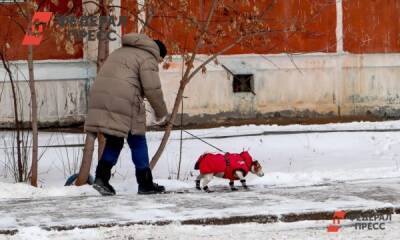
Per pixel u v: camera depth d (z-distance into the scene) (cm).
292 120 3028
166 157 2333
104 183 1552
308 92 3058
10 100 2769
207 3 2647
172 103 2884
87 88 2847
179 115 2906
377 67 3123
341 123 2938
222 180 1792
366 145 2534
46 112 2816
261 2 2919
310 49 3044
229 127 2850
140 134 1557
